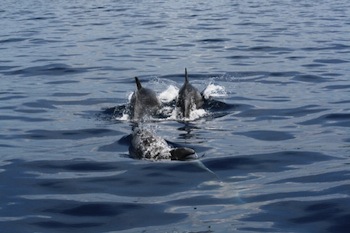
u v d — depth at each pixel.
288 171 13.40
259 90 22.44
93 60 30.00
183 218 10.90
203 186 12.52
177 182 12.79
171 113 19.00
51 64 28.94
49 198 12.02
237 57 30.14
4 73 26.94
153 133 16.50
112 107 20.16
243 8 55.97
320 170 13.37
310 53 30.45
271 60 28.89
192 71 26.80
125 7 59.53
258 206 11.36
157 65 28.44
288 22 44.12
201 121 18.16
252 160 14.22
